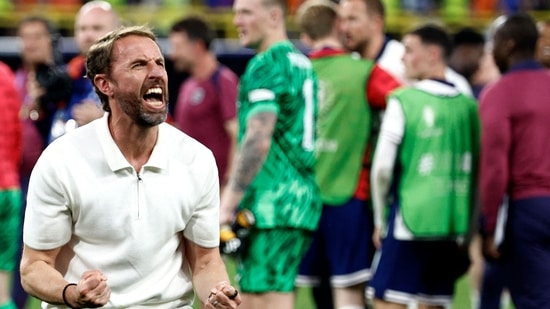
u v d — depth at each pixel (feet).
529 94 64.59
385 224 72.18
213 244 45.75
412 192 69.26
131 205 43.70
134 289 44.32
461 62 103.35
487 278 79.46
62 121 76.23
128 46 43.32
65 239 44.01
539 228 64.34
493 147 64.54
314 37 74.79
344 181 73.05
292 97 63.16
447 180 69.36
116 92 43.37
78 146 43.65
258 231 63.41
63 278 43.52
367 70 73.36
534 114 64.49
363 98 73.20
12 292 79.20
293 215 63.57
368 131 73.31
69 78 76.84
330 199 73.10
